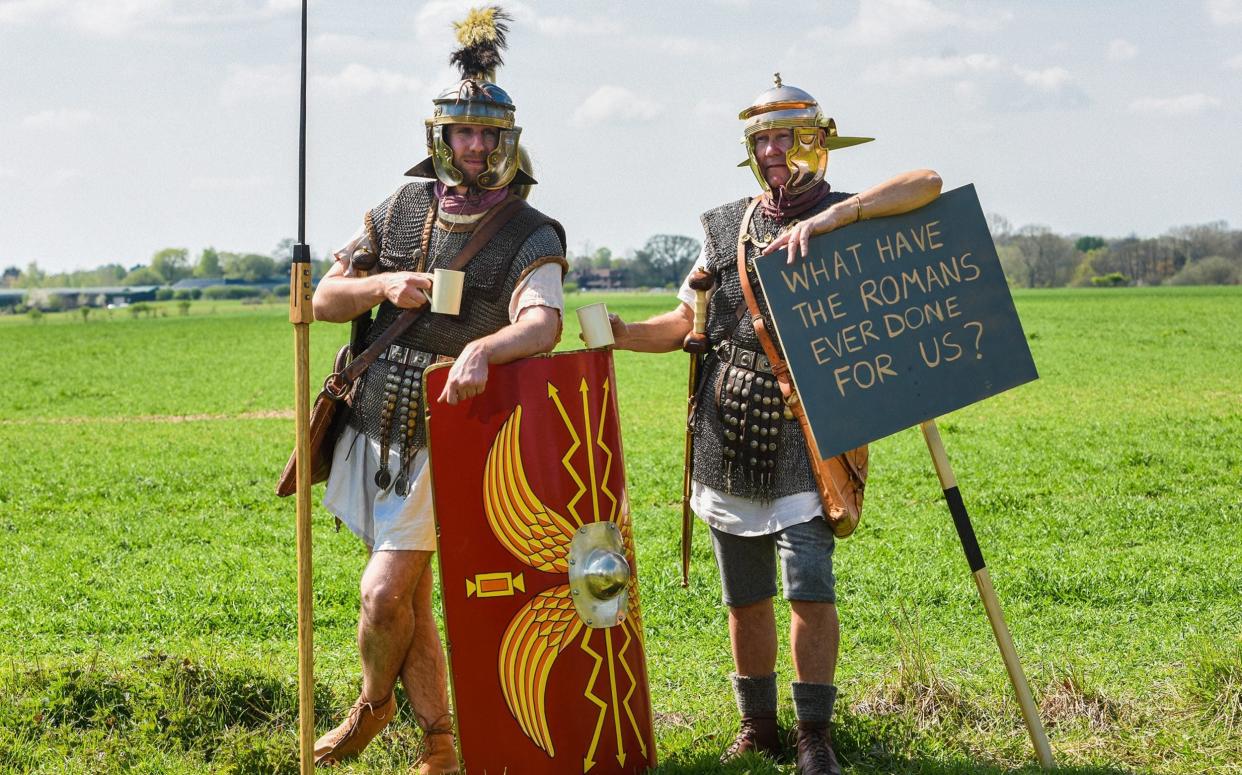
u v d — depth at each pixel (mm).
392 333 4230
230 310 123625
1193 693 4738
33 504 12375
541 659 3926
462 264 4199
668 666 5953
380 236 4434
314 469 4398
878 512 10539
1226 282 130500
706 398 4574
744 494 4414
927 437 4340
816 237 4273
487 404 3908
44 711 4543
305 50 3879
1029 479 12289
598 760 3979
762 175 4516
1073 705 4723
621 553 4035
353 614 7465
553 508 3934
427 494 4148
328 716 4801
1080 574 7648
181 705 4570
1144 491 11477
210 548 9805
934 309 4309
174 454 16781
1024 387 24500
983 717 4691
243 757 4320
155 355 44688
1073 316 53500
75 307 160500
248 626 7219
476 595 3906
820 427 4195
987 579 4297
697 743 4574
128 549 9906
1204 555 8211
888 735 4539
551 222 4281
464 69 4246
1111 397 22281
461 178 4211
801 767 4203
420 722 4395
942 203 4355
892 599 7289
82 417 24078
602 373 4043
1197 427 16500
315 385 29922
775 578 4574
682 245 163375
